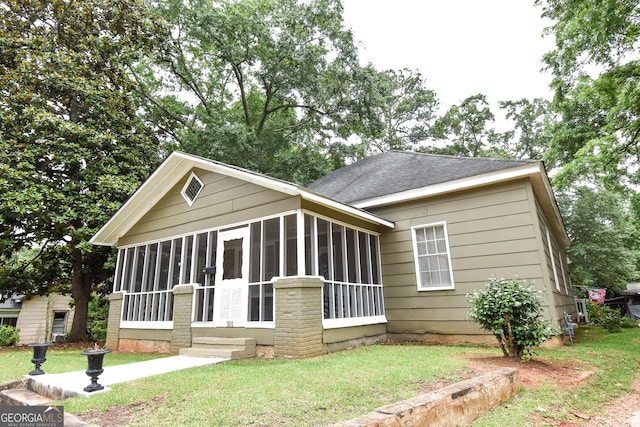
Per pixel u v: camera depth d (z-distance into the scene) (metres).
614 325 10.35
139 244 9.47
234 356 6.00
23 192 9.48
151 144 13.86
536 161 6.94
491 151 28.53
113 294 9.59
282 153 20.12
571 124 15.56
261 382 3.79
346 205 7.23
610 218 18.53
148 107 18.19
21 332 17.86
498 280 5.36
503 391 3.63
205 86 21.86
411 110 28.94
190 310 7.54
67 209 10.33
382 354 5.74
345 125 20.86
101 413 3.08
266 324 6.34
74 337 12.30
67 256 13.12
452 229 7.98
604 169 11.91
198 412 2.91
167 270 8.69
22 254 20.59
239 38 18.77
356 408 2.96
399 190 8.66
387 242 8.84
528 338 4.85
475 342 7.23
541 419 3.25
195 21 17.88
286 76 19.97
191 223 8.31
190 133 18.55
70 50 12.34
